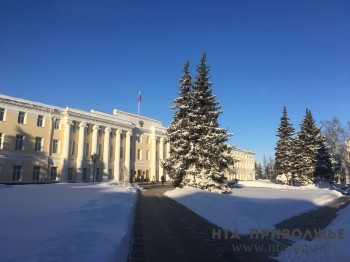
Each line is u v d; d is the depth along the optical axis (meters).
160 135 74.25
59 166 49.09
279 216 16.23
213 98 32.12
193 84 32.84
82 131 53.16
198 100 32.19
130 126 64.69
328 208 22.12
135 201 22.84
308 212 19.12
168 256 8.05
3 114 42.56
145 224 13.02
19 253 6.23
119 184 38.62
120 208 15.99
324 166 55.19
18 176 43.53
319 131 56.44
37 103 47.25
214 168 30.22
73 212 12.48
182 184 31.61
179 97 33.28
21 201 16.47
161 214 16.20
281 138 59.16
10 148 42.69
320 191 38.06
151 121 73.50
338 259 7.63
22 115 44.94
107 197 21.11
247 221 12.95
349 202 27.92
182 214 16.22
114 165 60.31
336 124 64.88
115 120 61.31
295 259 7.86
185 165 31.41
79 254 6.60
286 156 57.44
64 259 6.05
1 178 41.28
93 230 9.12
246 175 116.94
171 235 10.72
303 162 54.75
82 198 19.31
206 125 31.09
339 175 72.00
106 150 58.19
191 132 31.38
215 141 30.31
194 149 30.73
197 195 23.03
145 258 7.85
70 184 36.28
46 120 47.81
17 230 8.58
